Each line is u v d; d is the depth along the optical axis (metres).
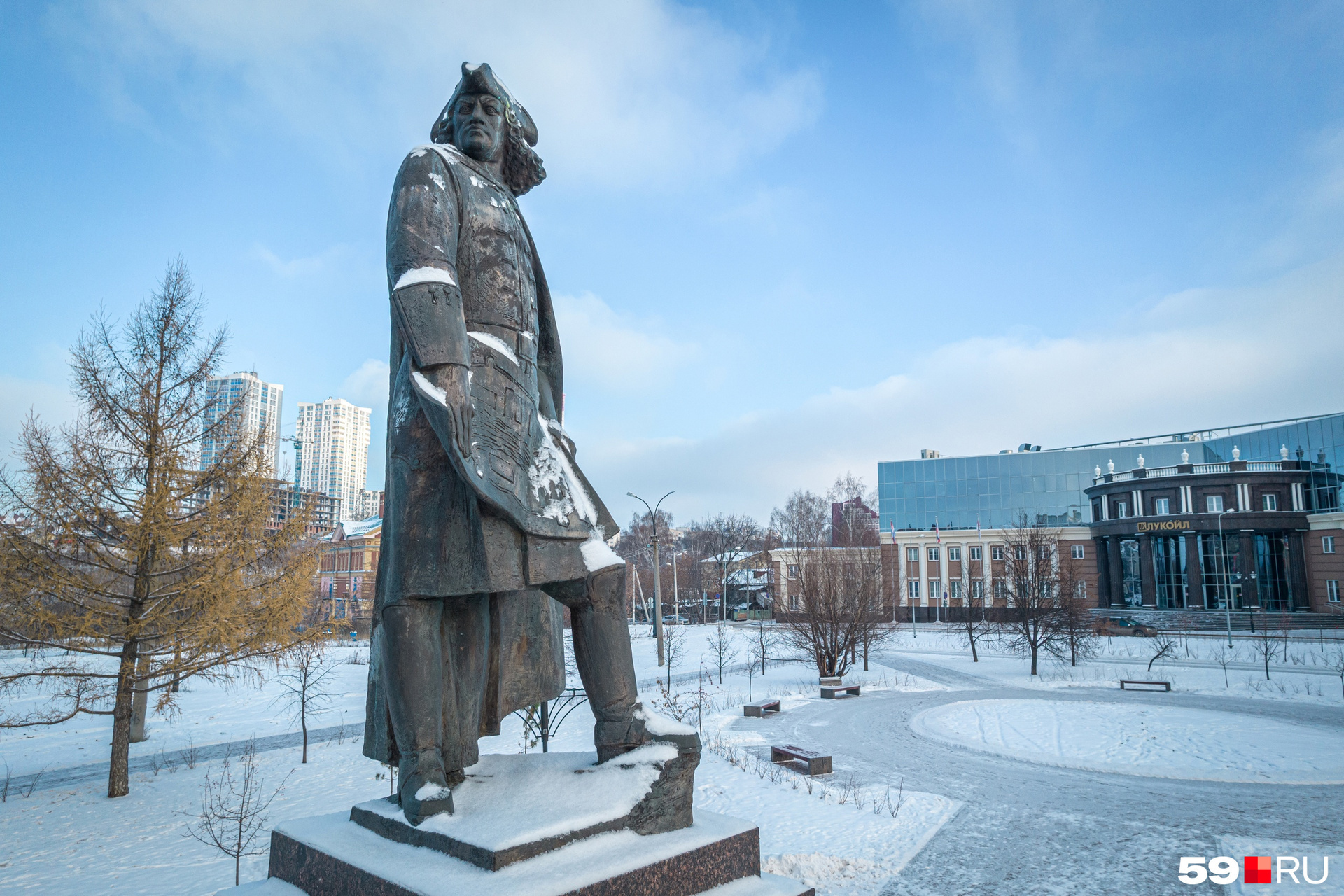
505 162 3.68
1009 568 39.59
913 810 12.03
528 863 2.46
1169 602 59.25
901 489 74.94
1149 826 11.30
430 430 2.96
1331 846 10.34
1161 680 29.44
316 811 11.73
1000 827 11.20
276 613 13.90
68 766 15.91
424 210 2.95
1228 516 57.00
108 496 13.38
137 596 13.48
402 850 2.65
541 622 3.68
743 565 79.75
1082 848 10.22
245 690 28.52
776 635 47.31
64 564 13.23
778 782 13.82
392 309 2.92
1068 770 15.20
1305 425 60.50
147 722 21.50
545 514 3.07
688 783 2.96
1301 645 41.03
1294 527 56.09
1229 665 34.91
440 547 2.90
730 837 2.83
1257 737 18.59
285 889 2.81
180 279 14.06
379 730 3.12
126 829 11.02
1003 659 38.66
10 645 13.34
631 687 3.14
